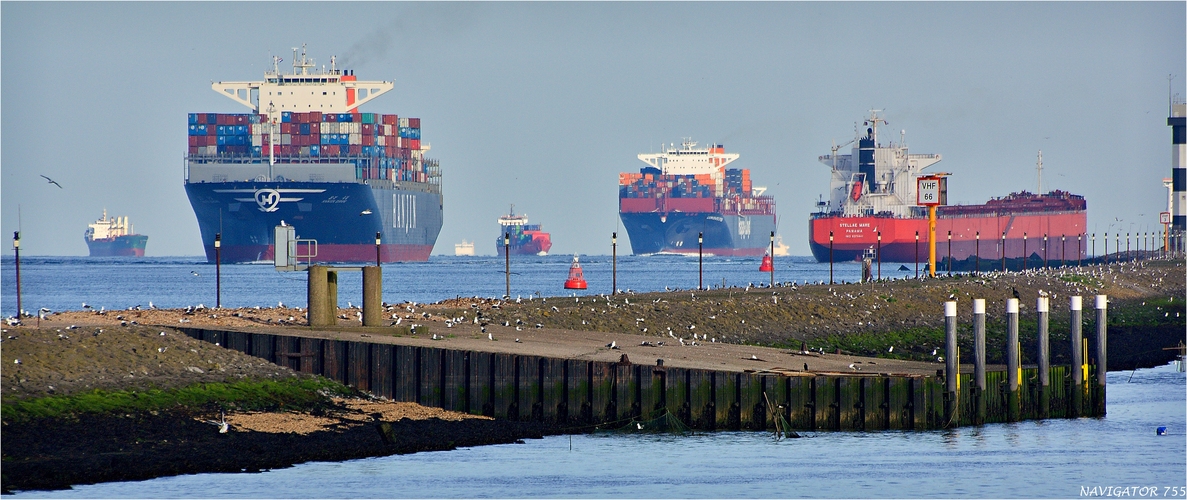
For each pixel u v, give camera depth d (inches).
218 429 6820.9
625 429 7445.9
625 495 6205.7
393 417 7421.3
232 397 7317.9
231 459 6427.2
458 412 7657.5
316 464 6486.2
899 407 7559.1
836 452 7101.4
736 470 6697.8
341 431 7076.8
